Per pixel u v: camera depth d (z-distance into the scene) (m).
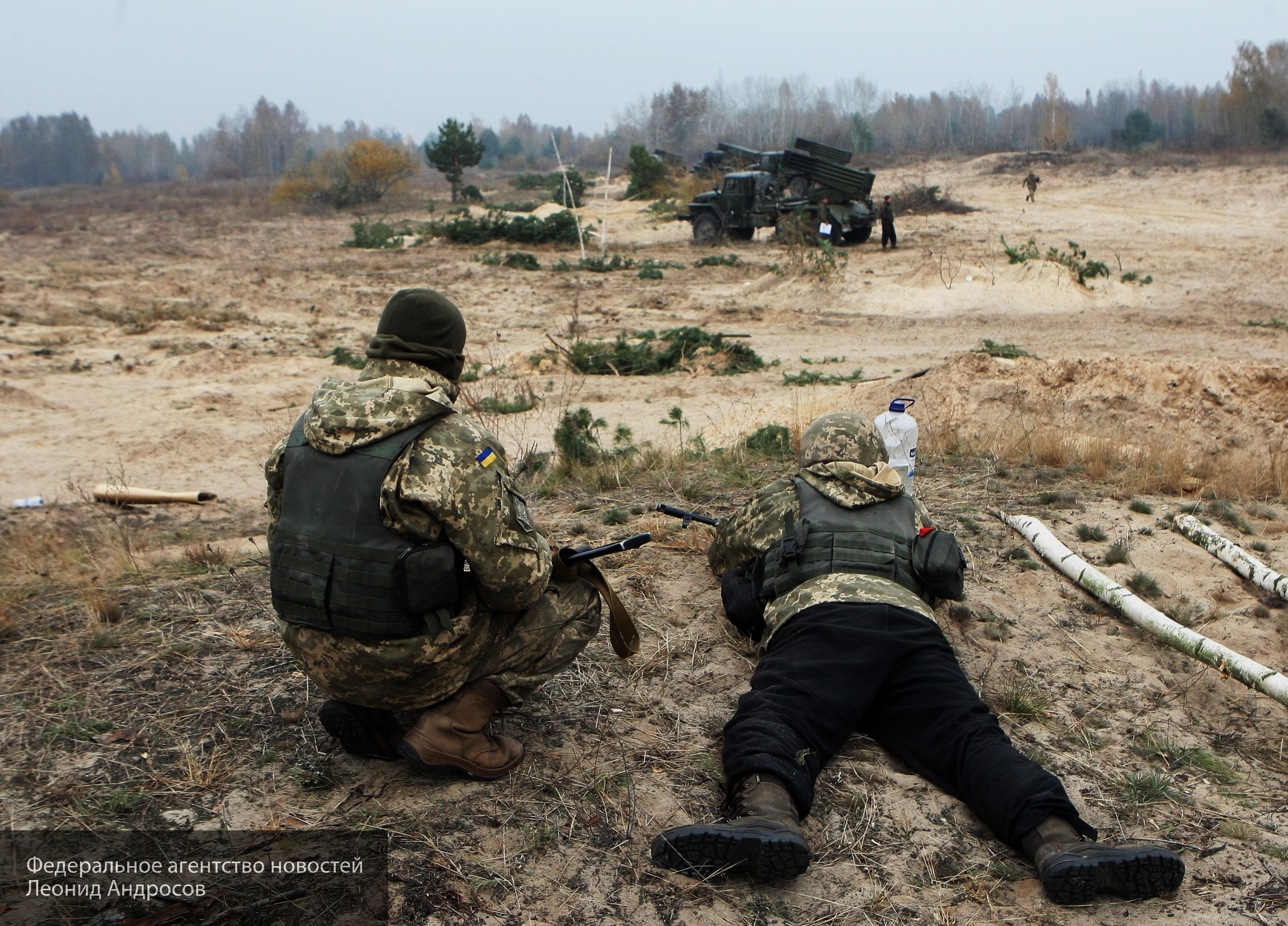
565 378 12.41
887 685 2.96
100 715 3.04
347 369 13.23
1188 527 4.89
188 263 27.62
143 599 3.93
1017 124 105.50
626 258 25.69
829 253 20.39
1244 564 4.50
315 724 3.03
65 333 15.88
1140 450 6.55
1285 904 2.47
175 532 6.67
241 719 3.04
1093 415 8.18
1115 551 4.55
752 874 2.46
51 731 2.94
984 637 3.80
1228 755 3.23
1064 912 2.41
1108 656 3.76
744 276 22.23
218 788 2.71
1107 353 13.98
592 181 60.94
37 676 3.27
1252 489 5.92
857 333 16.34
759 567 3.41
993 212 34.47
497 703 2.71
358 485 2.39
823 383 11.59
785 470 5.83
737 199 26.86
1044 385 8.45
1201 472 6.21
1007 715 3.31
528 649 2.70
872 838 2.63
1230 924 2.39
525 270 24.19
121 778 2.74
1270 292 19.09
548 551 2.60
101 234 39.78
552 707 3.19
